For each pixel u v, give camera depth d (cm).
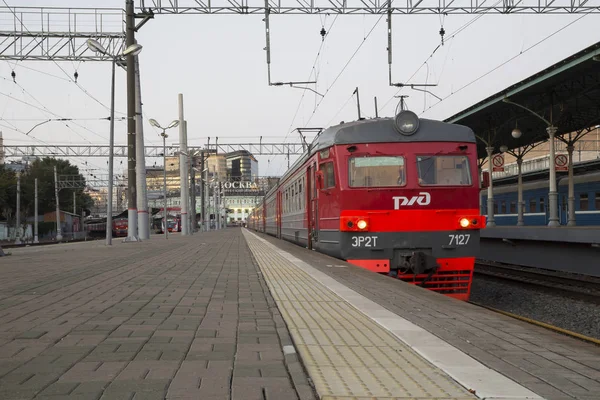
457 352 497
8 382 409
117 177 7662
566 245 1697
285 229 2500
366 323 641
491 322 668
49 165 7669
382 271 1160
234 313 709
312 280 1067
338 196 1184
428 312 727
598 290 1337
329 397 370
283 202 2616
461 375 422
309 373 429
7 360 472
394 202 1164
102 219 8944
